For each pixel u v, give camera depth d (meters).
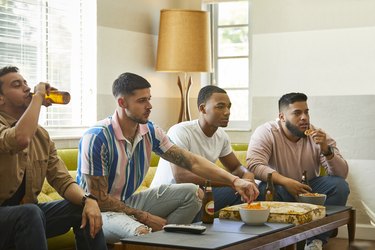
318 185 4.42
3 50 4.53
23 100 3.14
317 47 5.59
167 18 5.51
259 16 5.79
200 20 5.50
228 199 4.34
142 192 3.84
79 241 3.15
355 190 5.47
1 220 2.81
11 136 2.91
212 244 2.61
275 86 5.73
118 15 5.37
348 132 5.50
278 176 4.24
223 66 6.13
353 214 3.97
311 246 4.03
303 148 4.59
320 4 5.57
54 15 4.91
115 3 5.34
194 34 5.47
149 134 3.77
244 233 2.90
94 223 3.01
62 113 4.96
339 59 5.52
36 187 3.19
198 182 4.04
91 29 5.16
